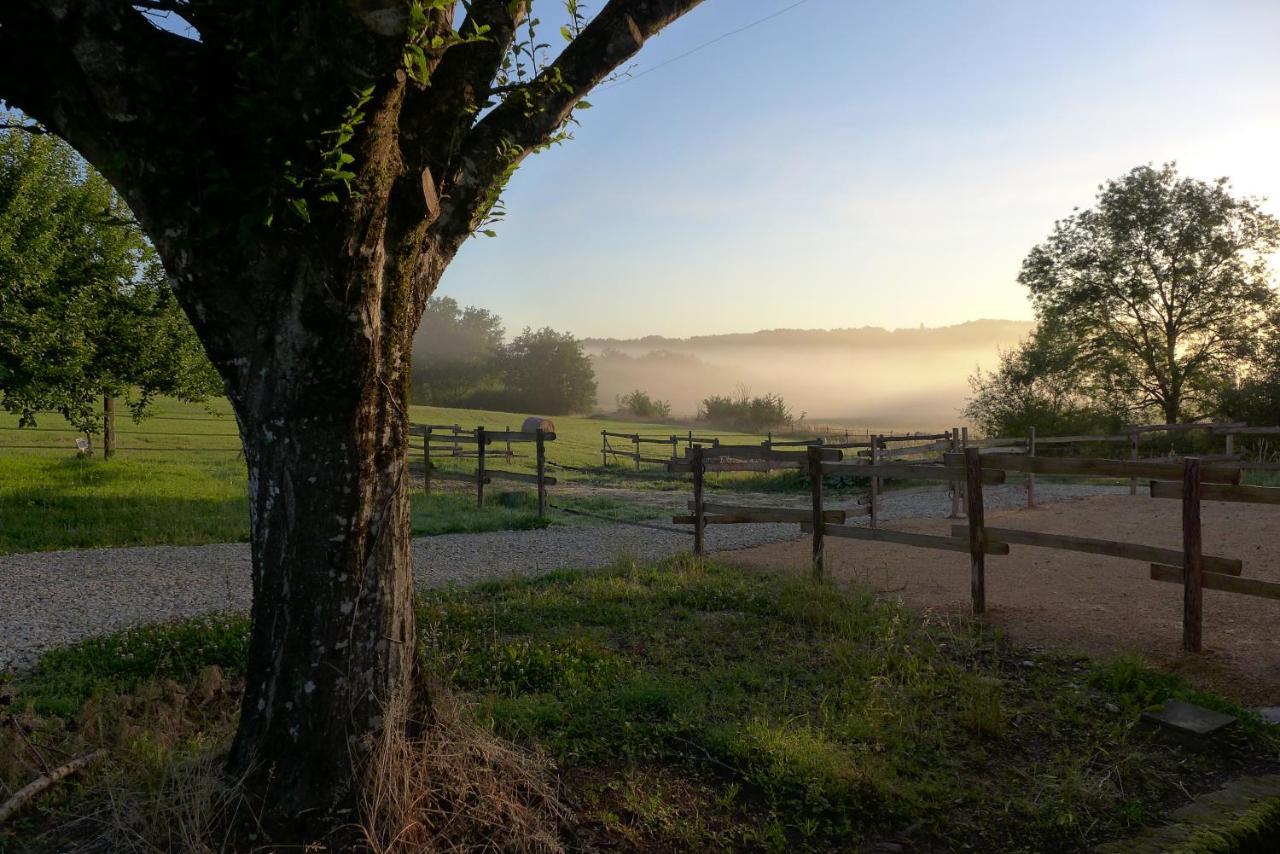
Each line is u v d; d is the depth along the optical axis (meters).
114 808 3.10
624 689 4.92
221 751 3.41
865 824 3.58
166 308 17.61
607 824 3.44
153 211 2.79
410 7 2.52
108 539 12.11
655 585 8.20
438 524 13.77
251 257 2.82
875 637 6.15
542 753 3.89
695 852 3.29
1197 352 30.17
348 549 3.07
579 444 39.50
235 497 16.66
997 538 6.78
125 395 18.17
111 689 5.16
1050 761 4.16
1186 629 5.71
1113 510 14.12
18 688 5.31
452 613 7.04
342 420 3.01
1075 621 6.58
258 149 2.57
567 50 3.58
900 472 7.50
